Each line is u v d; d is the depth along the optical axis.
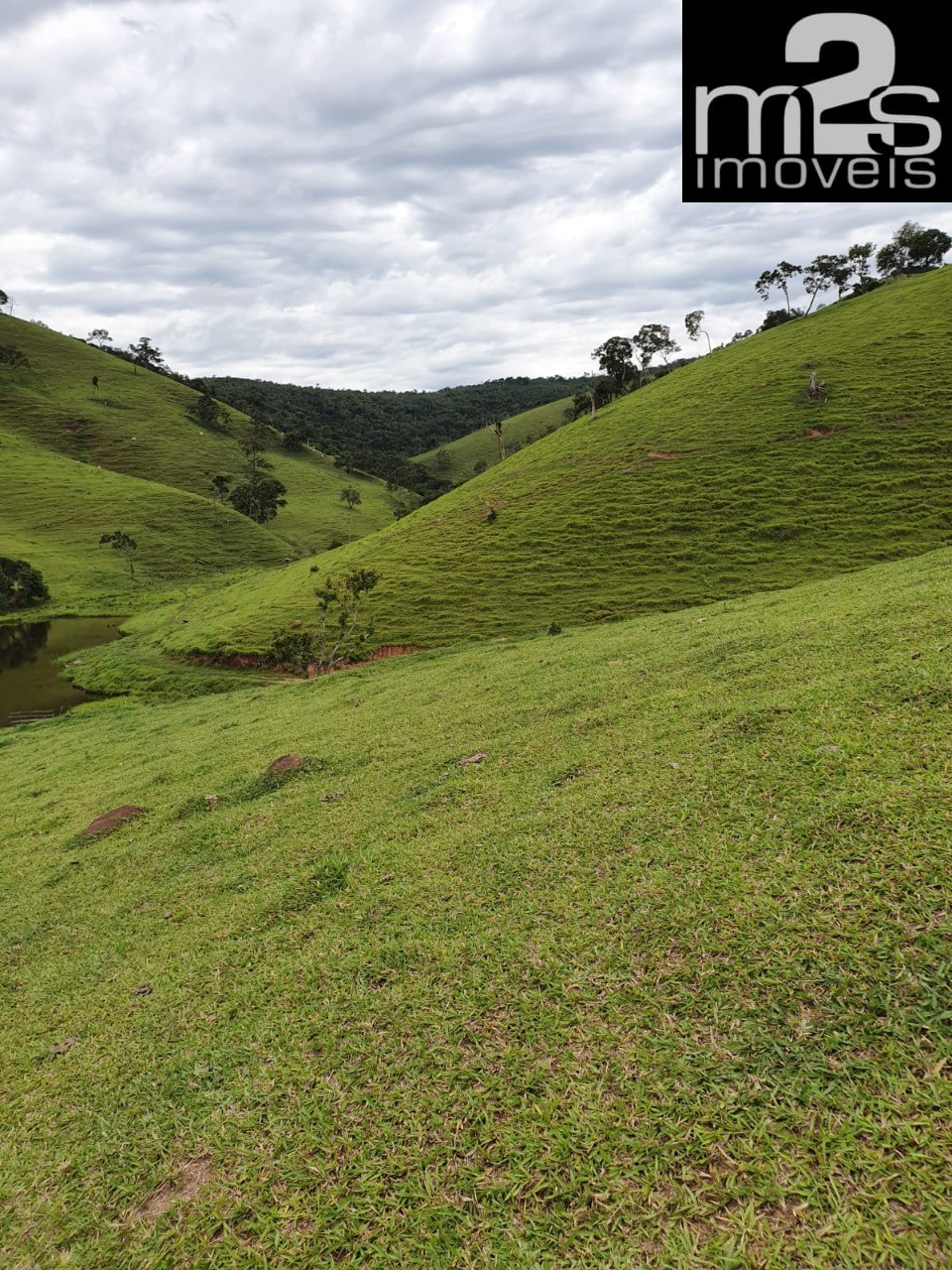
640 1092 3.27
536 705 11.40
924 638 8.24
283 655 33.09
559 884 5.29
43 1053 5.41
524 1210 2.91
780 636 11.02
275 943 5.93
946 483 36.62
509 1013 4.07
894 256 89.31
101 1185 3.83
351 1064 4.09
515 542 43.56
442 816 7.58
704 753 6.71
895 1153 2.67
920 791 4.79
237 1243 3.18
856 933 3.76
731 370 61.66
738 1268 2.45
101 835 11.38
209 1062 4.55
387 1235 2.99
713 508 40.50
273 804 10.20
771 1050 3.27
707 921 4.27
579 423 70.12
